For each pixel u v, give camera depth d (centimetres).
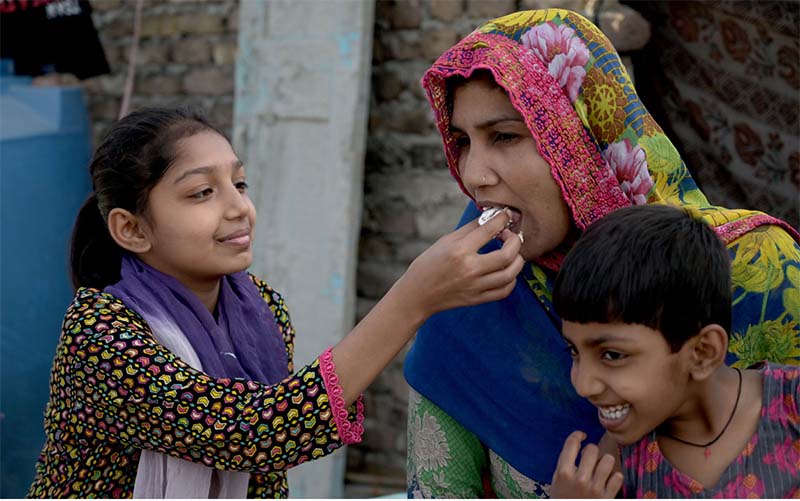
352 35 384
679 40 391
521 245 148
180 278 176
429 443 161
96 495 164
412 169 398
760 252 147
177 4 445
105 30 460
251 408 150
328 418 149
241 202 171
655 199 152
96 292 167
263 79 400
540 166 145
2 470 392
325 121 388
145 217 170
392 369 399
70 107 435
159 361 154
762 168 386
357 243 390
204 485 166
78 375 157
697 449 132
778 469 127
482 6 383
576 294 125
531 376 154
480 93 146
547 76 148
